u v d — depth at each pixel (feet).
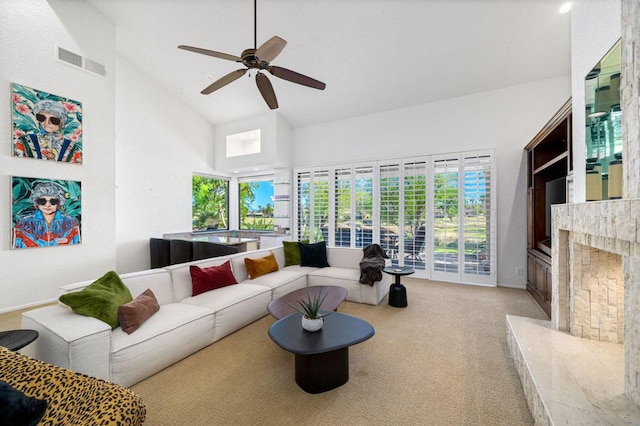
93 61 12.70
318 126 19.92
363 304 11.59
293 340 6.14
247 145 22.58
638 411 4.49
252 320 9.55
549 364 5.80
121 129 16.46
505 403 5.67
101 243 13.12
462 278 14.66
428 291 13.35
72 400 3.29
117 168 16.33
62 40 11.76
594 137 6.26
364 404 5.66
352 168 18.17
